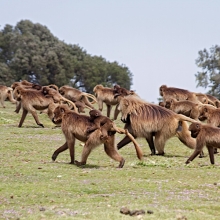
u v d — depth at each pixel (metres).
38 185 36.25
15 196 33.22
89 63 194.38
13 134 64.88
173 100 73.25
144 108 51.53
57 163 45.34
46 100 72.38
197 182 38.31
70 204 31.38
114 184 36.91
